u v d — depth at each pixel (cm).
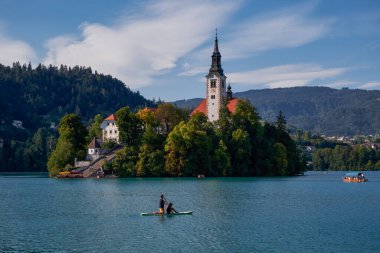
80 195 12056
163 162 19988
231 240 6322
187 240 6319
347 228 7150
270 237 6506
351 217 8238
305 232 6844
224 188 14088
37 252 5681
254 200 10775
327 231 6906
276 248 5894
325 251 5750
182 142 19888
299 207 9581
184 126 19962
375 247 5944
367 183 18512
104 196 11712
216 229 7062
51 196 11875
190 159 19938
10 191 13562
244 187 14475
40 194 12481
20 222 7681
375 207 9650
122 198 11194
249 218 8062
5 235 6638
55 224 7494
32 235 6638
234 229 7062
